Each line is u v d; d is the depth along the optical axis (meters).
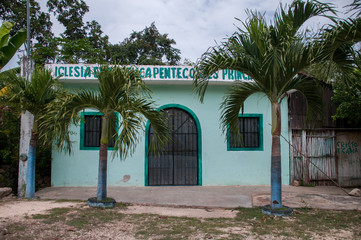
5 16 15.73
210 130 9.62
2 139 9.00
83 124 9.26
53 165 9.13
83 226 4.84
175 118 9.63
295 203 6.96
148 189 8.77
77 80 8.99
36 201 6.89
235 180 9.58
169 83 9.45
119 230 4.73
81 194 7.95
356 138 10.27
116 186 9.17
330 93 10.12
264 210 5.99
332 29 5.19
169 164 9.53
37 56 12.52
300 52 5.24
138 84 5.85
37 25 15.99
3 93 7.15
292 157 9.79
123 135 5.61
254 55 5.76
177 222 5.32
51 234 4.42
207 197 7.75
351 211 6.27
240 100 6.49
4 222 4.94
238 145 9.75
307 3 5.42
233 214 6.08
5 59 8.43
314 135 10.02
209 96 9.70
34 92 6.82
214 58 5.76
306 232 4.79
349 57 5.68
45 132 6.50
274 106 5.95
